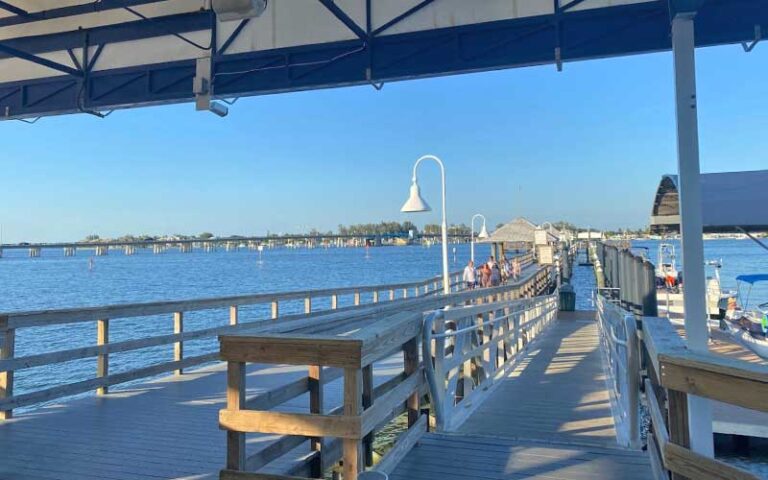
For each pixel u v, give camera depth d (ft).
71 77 26.50
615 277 47.32
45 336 57.26
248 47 24.52
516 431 17.93
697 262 11.64
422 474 12.30
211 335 24.66
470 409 20.31
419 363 14.57
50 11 23.29
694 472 7.77
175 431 16.16
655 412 9.96
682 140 11.90
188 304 23.52
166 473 12.94
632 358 15.07
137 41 25.86
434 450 13.70
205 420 17.31
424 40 22.67
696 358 7.69
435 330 15.56
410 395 13.57
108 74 26.22
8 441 15.26
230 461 9.74
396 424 25.26
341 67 23.62
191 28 24.97
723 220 17.20
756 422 24.21
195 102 24.14
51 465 13.43
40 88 27.17
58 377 40.78
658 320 11.58
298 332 11.62
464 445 14.03
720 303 49.70
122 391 21.29
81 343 52.90
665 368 8.18
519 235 101.60
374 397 11.66
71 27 26.25
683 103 11.95
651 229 28.96
